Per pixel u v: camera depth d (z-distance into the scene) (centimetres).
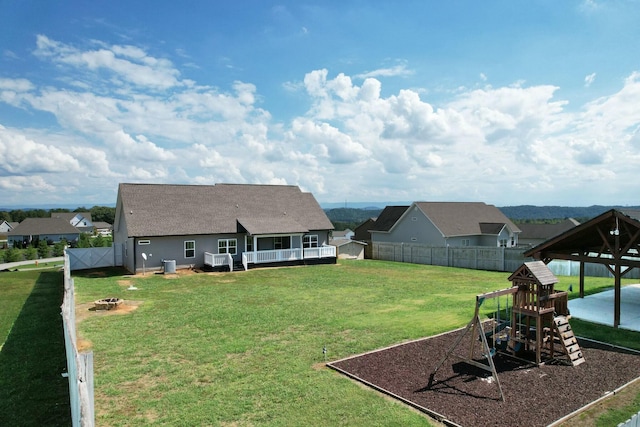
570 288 1788
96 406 829
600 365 1070
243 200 3462
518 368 1050
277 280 2477
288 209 3569
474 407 826
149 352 1151
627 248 1364
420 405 831
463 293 2064
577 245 1703
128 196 3008
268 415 790
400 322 1467
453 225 4012
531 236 5319
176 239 2897
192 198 3247
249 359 1095
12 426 749
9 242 7581
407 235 4244
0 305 1812
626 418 788
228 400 853
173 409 815
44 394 880
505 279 2580
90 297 1944
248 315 1576
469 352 1077
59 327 1420
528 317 1134
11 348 1188
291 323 1456
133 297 1939
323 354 1133
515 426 750
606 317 1505
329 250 3375
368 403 841
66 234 8000
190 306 1738
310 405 830
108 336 1302
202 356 1119
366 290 2145
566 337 1111
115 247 3062
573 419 785
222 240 3077
